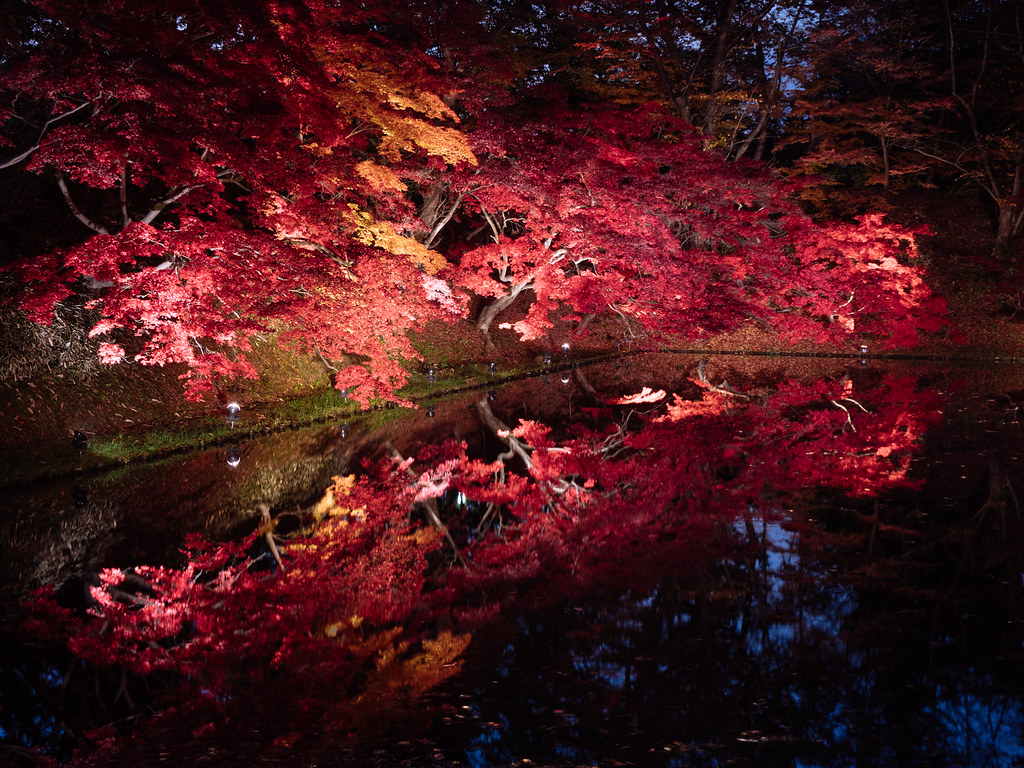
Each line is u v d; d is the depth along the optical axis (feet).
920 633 18.04
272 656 17.31
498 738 13.74
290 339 47.34
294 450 38.83
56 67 28.53
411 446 40.24
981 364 72.38
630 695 15.24
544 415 49.06
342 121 43.45
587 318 85.15
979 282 89.76
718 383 62.59
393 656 17.22
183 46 33.09
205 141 31.50
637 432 43.75
